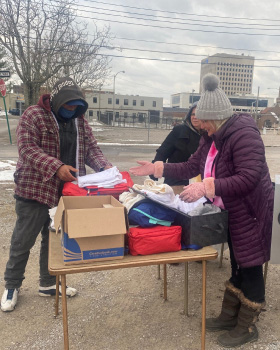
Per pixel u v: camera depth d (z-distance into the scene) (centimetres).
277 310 280
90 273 345
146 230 203
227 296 249
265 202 217
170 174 265
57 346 236
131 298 299
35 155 238
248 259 216
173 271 351
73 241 187
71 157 269
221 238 215
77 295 303
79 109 261
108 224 187
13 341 241
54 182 257
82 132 276
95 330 254
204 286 214
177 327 258
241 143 203
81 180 245
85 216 184
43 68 1741
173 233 204
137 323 263
